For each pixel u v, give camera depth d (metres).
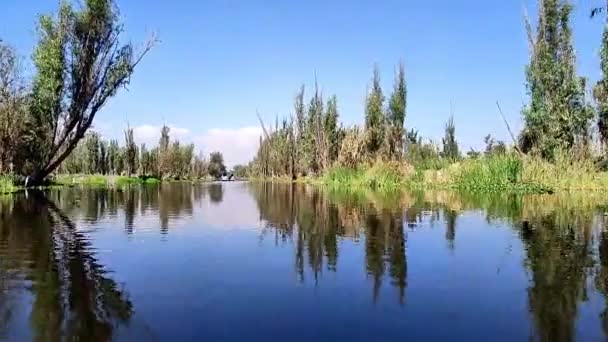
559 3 32.44
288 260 9.36
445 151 53.50
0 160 37.12
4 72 37.78
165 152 100.25
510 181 29.28
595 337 5.30
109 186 50.66
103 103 39.88
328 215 17.55
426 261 9.12
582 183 27.33
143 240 11.95
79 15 37.75
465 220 15.18
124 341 5.26
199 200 27.83
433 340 5.26
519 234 12.19
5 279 7.89
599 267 8.46
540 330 5.53
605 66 27.05
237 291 7.19
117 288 7.39
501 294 6.93
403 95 53.59
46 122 38.34
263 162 100.31
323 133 65.25
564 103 31.72
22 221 15.81
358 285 7.46
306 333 5.49
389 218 16.06
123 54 39.72
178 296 6.94
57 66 37.06
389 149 47.41
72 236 12.59
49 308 6.39
